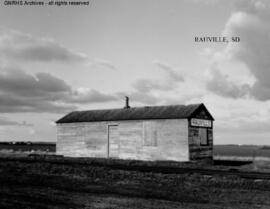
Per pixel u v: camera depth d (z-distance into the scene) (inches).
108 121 1309.1
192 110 1182.3
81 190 554.9
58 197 494.9
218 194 526.6
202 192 542.0
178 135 1167.6
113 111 1369.3
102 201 469.7
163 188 575.5
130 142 1256.8
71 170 792.9
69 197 495.5
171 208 431.8
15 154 1676.9
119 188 573.9
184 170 789.9
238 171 799.7
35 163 965.2
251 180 638.5
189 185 604.1
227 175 698.8
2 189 555.2
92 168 824.3
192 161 1143.6
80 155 1359.5
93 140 1336.1
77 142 1370.6
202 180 649.0
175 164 1023.6
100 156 1315.2
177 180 653.9
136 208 430.0
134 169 813.2
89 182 634.8
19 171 789.2
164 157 1186.6
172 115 1181.7
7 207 427.2
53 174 741.3
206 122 1266.0
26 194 514.6
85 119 1355.8
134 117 1252.5
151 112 1256.2
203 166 989.8
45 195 508.4
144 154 1224.8
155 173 741.3
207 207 439.5
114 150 1289.4
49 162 1011.9
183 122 1162.0
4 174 736.3
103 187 582.2
